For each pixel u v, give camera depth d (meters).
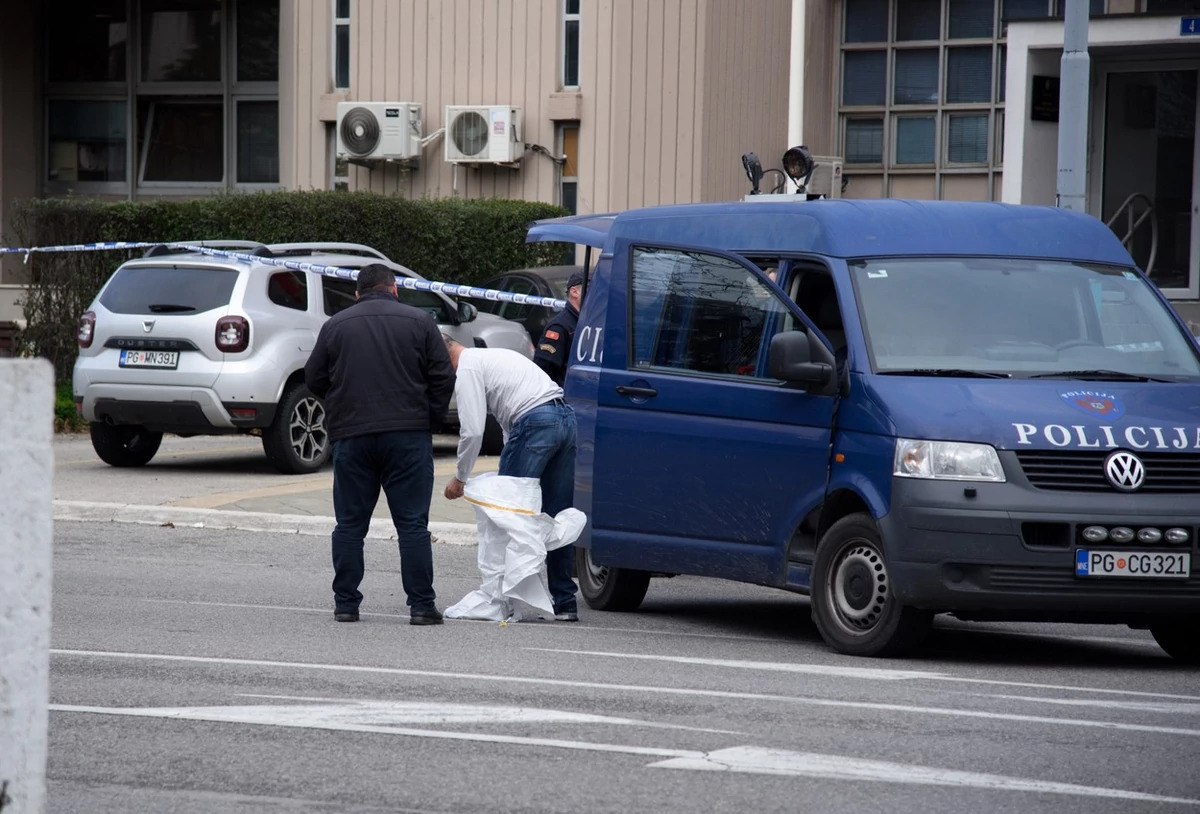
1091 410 21.08
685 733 16.17
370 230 55.88
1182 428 21.09
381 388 23.73
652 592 29.25
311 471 42.00
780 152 64.88
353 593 24.00
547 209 60.44
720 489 23.77
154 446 43.53
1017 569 20.44
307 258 42.62
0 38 74.50
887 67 66.56
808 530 23.06
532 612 25.14
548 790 13.92
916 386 21.48
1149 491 20.70
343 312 24.14
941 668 20.83
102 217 54.78
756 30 62.81
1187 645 22.31
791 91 49.69
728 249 24.77
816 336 22.52
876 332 22.38
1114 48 51.34
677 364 24.80
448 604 26.36
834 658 21.50
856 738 16.06
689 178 60.28
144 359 40.53
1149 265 53.03
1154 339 23.30
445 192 64.00
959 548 20.48
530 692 18.25
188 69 74.50
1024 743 15.94
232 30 73.75
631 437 25.08
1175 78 52.38
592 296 26.52
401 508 23.89
